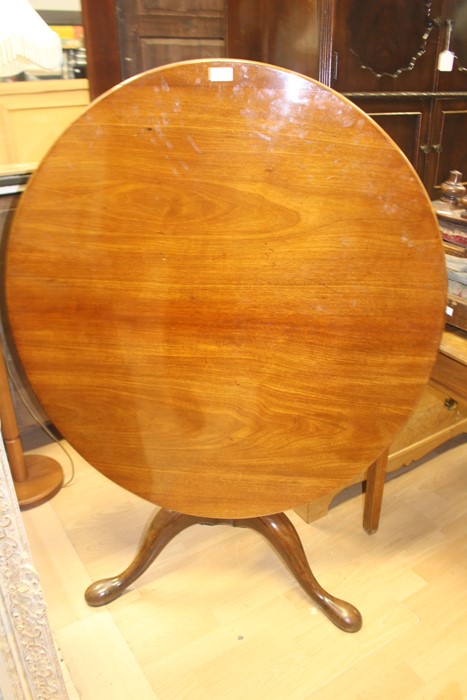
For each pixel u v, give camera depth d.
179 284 0.81
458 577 1.29
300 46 1.79
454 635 1.16
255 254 0.79
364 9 1.68
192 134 0.74
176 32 1.87
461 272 1.02
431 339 0.84
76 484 1.63
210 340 0.84
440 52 1.87
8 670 0.77
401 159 0.74
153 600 1.25
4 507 0.71
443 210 1.15
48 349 0.86
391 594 1.25
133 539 1.43
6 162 1.81
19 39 1.32
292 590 1.28
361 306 0.82
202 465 0.95
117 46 1.80
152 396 0.89
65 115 1.84
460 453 1.73
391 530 1.43
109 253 0.80
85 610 1.23
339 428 0.91
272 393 0.88
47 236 0.79
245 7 1.93
